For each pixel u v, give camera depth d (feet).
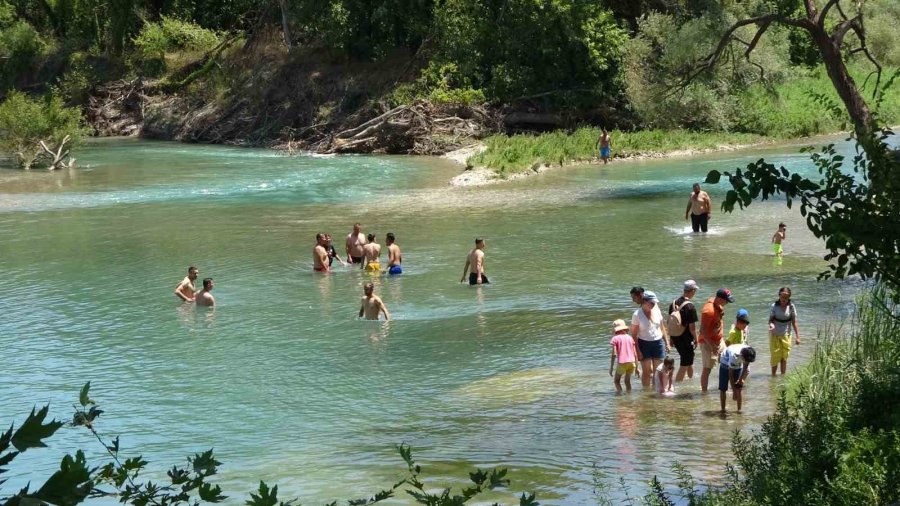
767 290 71.56
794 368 52.39
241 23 241.76
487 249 90.22
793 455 31.27
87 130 170.60
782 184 28.43
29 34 254.06
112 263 87.25
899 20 218.38
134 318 68.95
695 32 167.53
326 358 58.90
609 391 51.67
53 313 70.44
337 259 86.28
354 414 49.19
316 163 166.20
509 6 182.80
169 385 54.34
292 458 42.80
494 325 65.00
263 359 58.95
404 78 197.26
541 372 55.16
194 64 230.48
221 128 208.95
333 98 200.34
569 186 132.67
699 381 53.67
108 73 241.14
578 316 66.54
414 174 148.87
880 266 27.94
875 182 28.40
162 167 162.30
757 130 183.73
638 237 94.48
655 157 163.22
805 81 205.98
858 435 30.55
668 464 39.91
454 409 49.42
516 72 185.78
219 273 82.74
